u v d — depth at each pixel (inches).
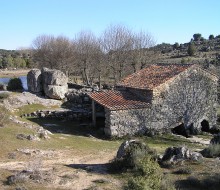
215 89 1432.1
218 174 648.4
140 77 1454.2
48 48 2886.3
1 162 717.3
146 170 585.3
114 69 2364.7
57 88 1566.2
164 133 1291.8
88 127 1301.7
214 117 1438.2
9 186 580.7
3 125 985.5
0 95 1438.2
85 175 669.9
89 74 2716.5
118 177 661.3
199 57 3631.9
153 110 1269.7
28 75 1637.6
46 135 983.6
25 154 789.2
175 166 706.8
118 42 2378.2
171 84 1310.3
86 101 1565.0
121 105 1209.4
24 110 1411.2
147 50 2409.0
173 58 3804.1
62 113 1405.0
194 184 608.7
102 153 890.7
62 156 824.3
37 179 621.0
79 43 2741.1
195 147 1117.1
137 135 1235.9
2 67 4675.2
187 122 1358.3
